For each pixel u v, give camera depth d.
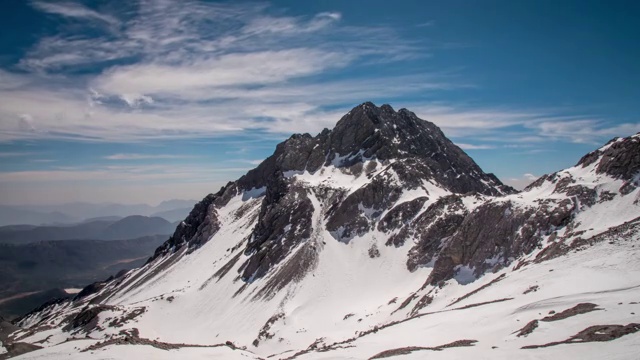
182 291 163.88
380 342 57.66
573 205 95.00
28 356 58.12
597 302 48.59
